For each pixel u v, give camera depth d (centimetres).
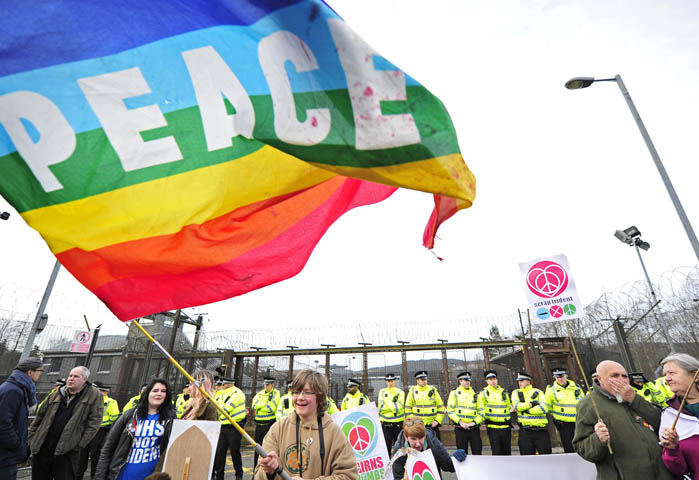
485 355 1264
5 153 212
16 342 1049
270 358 1427
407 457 419
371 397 1294
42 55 215
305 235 305
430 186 199
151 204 242
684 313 1088
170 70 232
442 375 1274
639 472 323
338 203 321
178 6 232
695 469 297
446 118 208
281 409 983
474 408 920
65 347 1143
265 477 270
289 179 287
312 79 212
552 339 1225
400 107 204
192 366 1435
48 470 510
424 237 249
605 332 1213
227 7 226
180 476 349
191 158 247
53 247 225
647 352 1166
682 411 322
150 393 393
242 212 279
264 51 221
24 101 214
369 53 207
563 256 486
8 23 209
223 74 229
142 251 244
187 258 258
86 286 238
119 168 231
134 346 1330
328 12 209
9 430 415
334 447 276
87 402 528
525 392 912
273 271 288
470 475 446
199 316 1533
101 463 377
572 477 441
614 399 354
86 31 221
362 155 202
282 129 214
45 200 220
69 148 222
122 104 229
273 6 217
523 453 877
